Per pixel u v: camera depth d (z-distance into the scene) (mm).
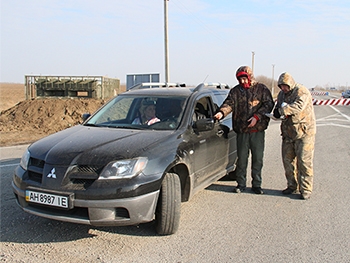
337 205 5328
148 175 3758
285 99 5617
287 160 5809
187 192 4574
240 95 5641
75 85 21000
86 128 4824
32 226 4355
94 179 3639
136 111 5090
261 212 5012
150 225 4434
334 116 21406
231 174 6590
